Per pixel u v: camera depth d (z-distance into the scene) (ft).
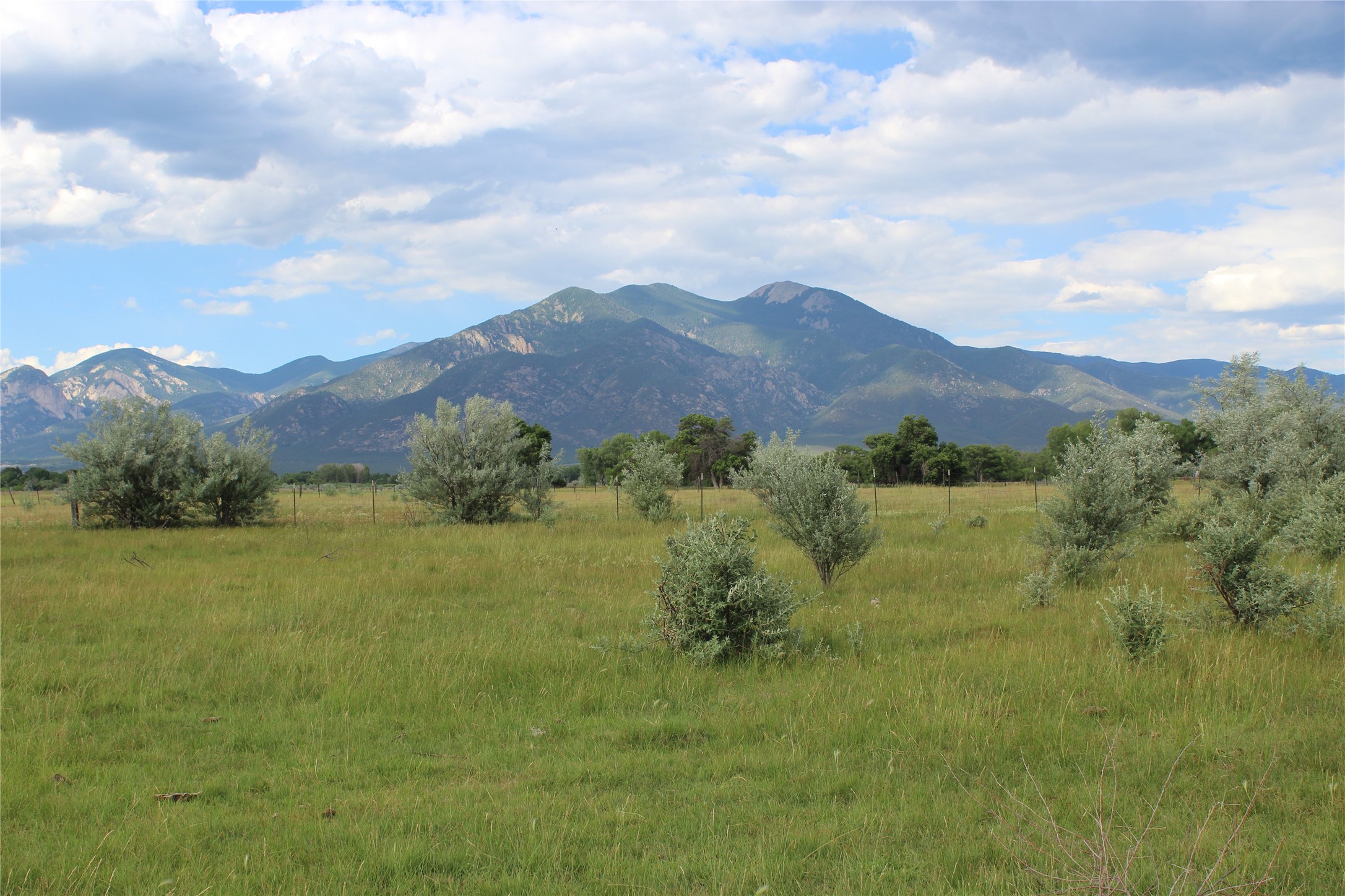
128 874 13.19
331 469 443.73
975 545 59.77
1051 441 358.64
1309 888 12.34
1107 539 43.65
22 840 14.51
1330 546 45.47
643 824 15.07
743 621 27.71
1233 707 20.86
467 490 86.02
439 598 39.17
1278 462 62.18
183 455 82.48
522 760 18.61
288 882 12.97
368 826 14.97
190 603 37.19
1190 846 13.53
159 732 20.57
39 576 45.06
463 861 13.70
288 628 31.40
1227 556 29.91
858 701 21.77
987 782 16.71
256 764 18.54
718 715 21.38
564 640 29.94
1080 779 16.84
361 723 21.01
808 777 17.24
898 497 142.00
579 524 79.87
